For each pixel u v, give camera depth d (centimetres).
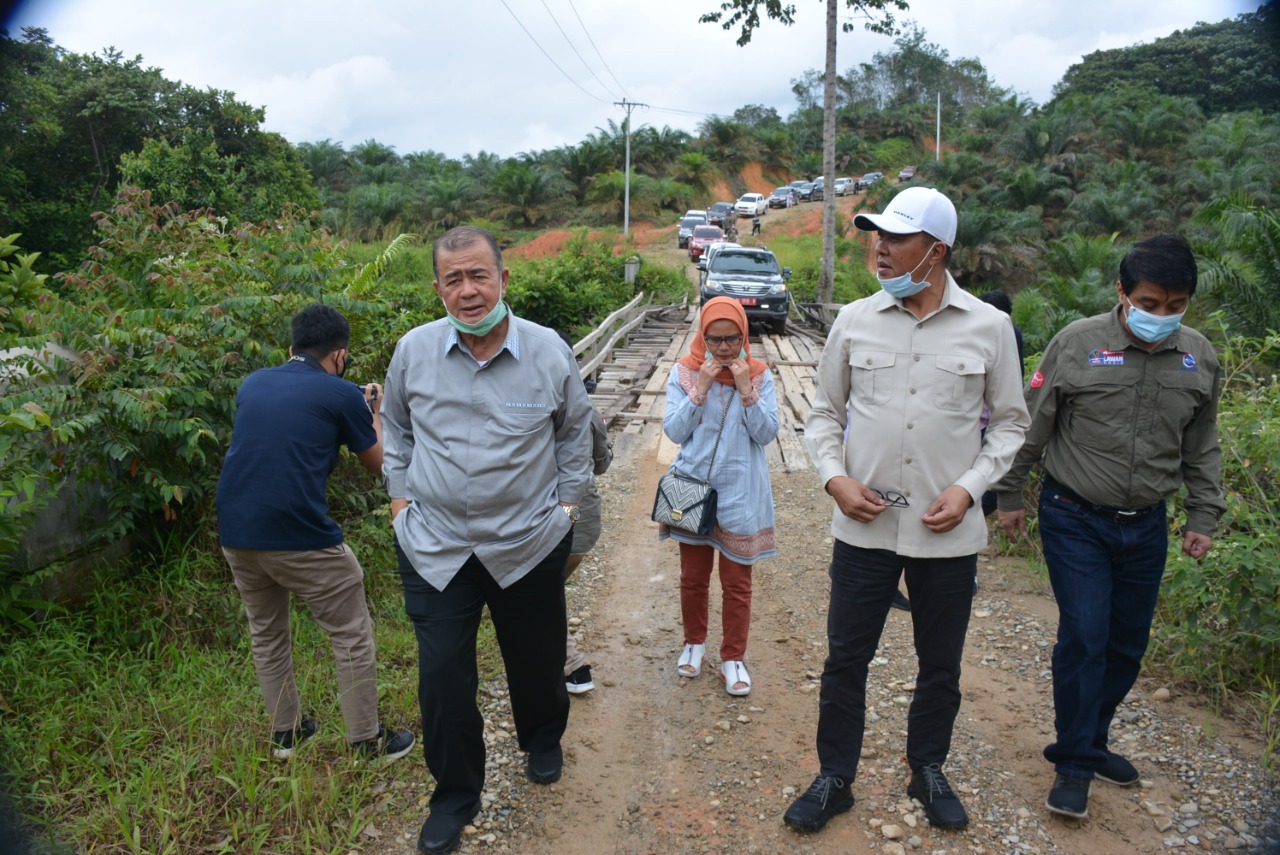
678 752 352
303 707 362
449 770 287
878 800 317
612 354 1416
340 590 323
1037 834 297
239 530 304
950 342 283
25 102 2308
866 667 301
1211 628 403
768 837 299
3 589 366
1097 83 7406
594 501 379
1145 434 296
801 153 8131
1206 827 298
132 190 508
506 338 287
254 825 291
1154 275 280
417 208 4956
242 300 456
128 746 326
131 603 409
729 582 389
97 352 396
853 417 295
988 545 577
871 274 3709
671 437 386
